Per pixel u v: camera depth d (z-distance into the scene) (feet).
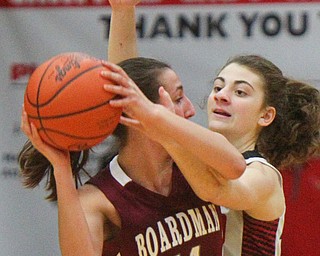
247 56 22.74
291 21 32.07
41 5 33.17
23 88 33.27
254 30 32.19
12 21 33.22
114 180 19.03
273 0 32.07
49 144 16.81
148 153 18.98
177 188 19.31
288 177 31.99
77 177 20.16
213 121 21.72
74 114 16.07
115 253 18.79
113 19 23.25
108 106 16.08
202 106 30.30
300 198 32.01
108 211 18.76
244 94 21.76
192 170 17.19
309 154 23.53
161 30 32.60
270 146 22.94
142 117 15.80
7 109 33.35
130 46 23.29
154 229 18.79
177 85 18.89
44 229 33.81
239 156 16.58
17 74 33.24
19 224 33.78
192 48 32.45
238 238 21.36
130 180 18.98
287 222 32.22
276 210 20.97
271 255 21.22
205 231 19.60
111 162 19.61
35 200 33.68
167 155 19.11
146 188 19.04
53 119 16.19
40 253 33.86
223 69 22.34
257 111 21.91
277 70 22.72
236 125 21.61
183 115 18.94
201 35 32.42
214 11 32.35
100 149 30.71
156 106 15.94
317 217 31.96
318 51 31.91
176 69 32.53
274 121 22.80
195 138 15.98
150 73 18.69
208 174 17.34
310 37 31.96
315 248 32.12
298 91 23.20
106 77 16.07
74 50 33.12
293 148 23.29
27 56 33.22
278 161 23.30
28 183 19.57
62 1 33.17
